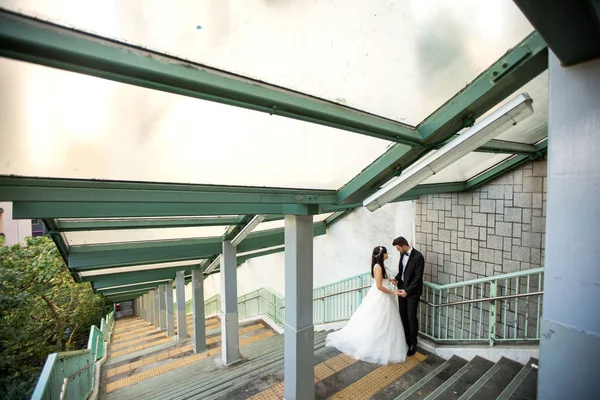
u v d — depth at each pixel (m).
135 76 1.15
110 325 13.01
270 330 7.88
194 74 1.24
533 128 3.12
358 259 6.30
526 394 3.00
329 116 1.68
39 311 9.03
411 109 1.98
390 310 4.36
